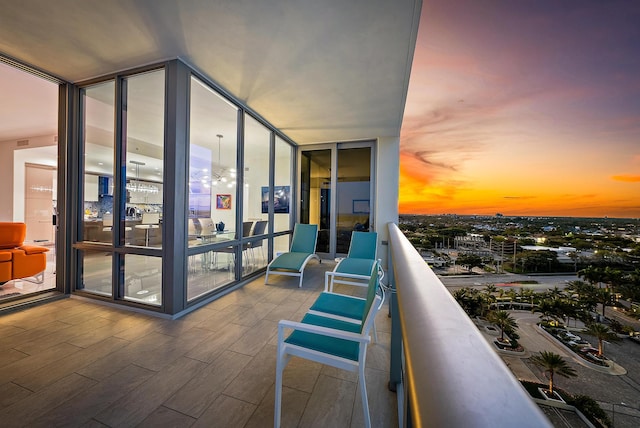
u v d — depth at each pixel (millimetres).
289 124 4453
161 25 2105
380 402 1488
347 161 5629
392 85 3045
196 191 3432
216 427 1311
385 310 2826
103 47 2396
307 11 1944
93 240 3119
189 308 2730
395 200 5156
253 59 2564
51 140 5684
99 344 2043
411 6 1892
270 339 2154
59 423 1313
